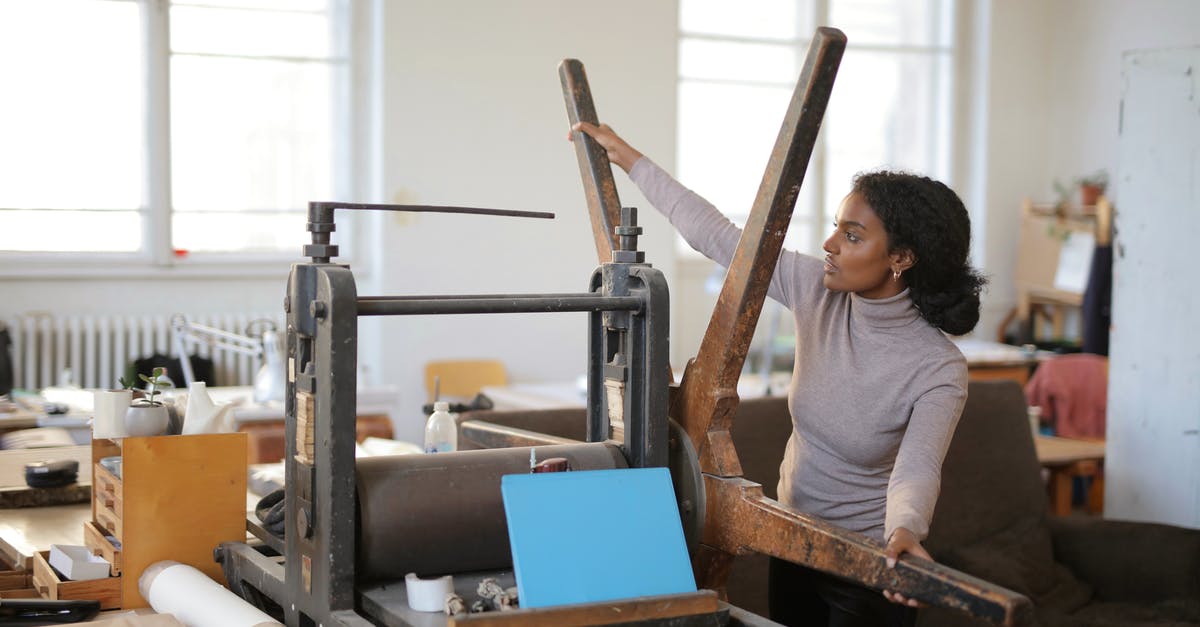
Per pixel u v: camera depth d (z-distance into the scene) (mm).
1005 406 3240
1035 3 7414
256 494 2621
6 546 2195
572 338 6215
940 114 7473
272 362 3979
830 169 7238
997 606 1203
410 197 5855
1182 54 3324
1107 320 6566
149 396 2287
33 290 5500
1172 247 3383
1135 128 3463
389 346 5863
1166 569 2977
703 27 6812
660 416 1699
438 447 2568
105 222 5625
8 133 5430
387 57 5766
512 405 4797
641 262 1761
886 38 7297
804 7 7043
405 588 1557
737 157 6961
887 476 1794
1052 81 7469
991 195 7395
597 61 6176
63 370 5363
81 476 2564
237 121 5836
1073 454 4254
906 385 1698
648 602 1392
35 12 5434
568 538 1449
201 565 2039
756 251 1614
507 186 6035
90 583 1952
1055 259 7016
